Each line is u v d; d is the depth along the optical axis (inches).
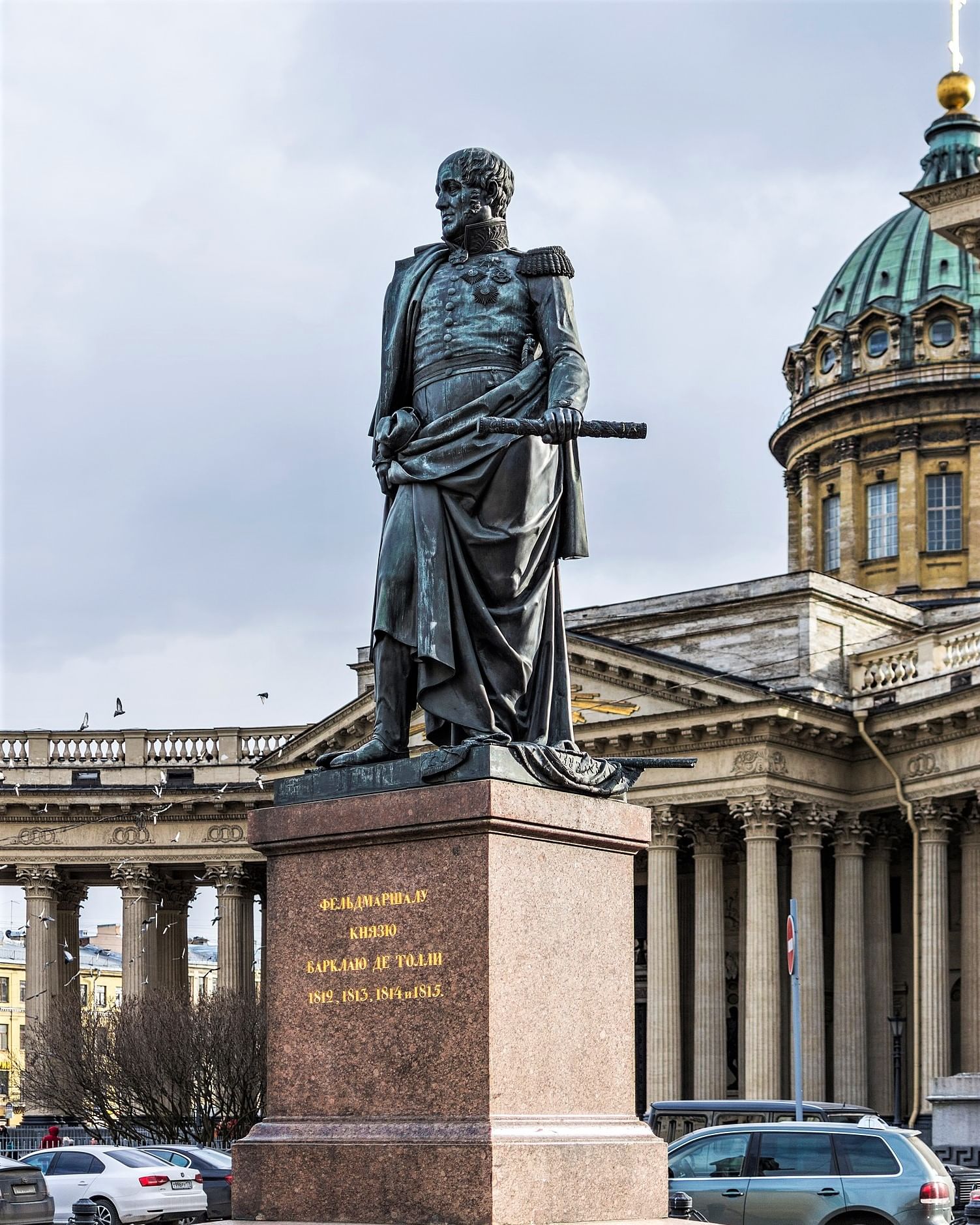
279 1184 529.3
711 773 2691.9
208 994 3169.3
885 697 2709.2
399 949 532.1
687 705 2709.2
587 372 577.9
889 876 2839.6
